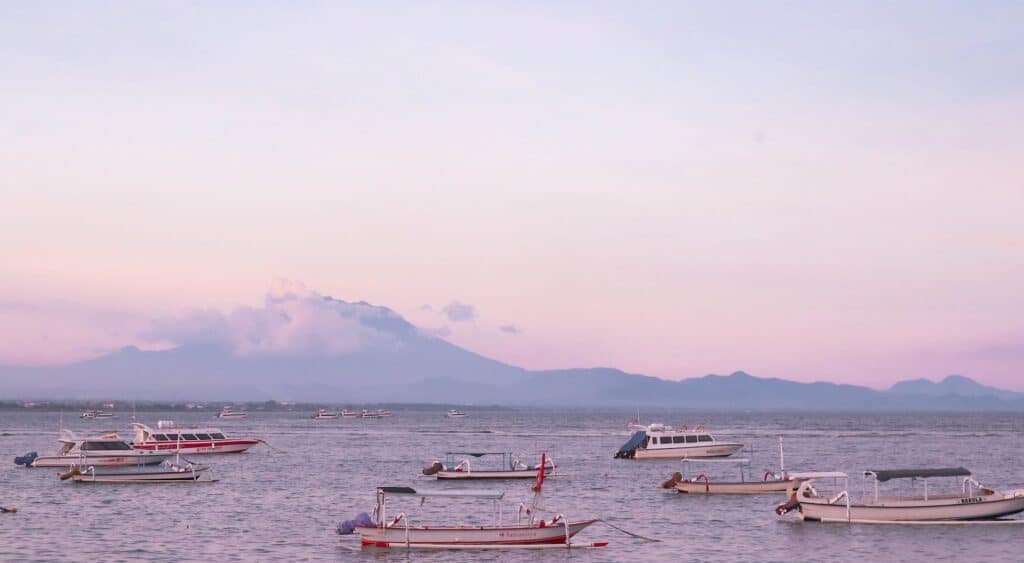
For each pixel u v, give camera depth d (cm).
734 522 6669
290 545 5791
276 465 11912
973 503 6309
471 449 15838
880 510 6319
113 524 6600
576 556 5488
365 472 10900
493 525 6362
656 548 5706
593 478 10119
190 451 13688
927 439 19825
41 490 8650
